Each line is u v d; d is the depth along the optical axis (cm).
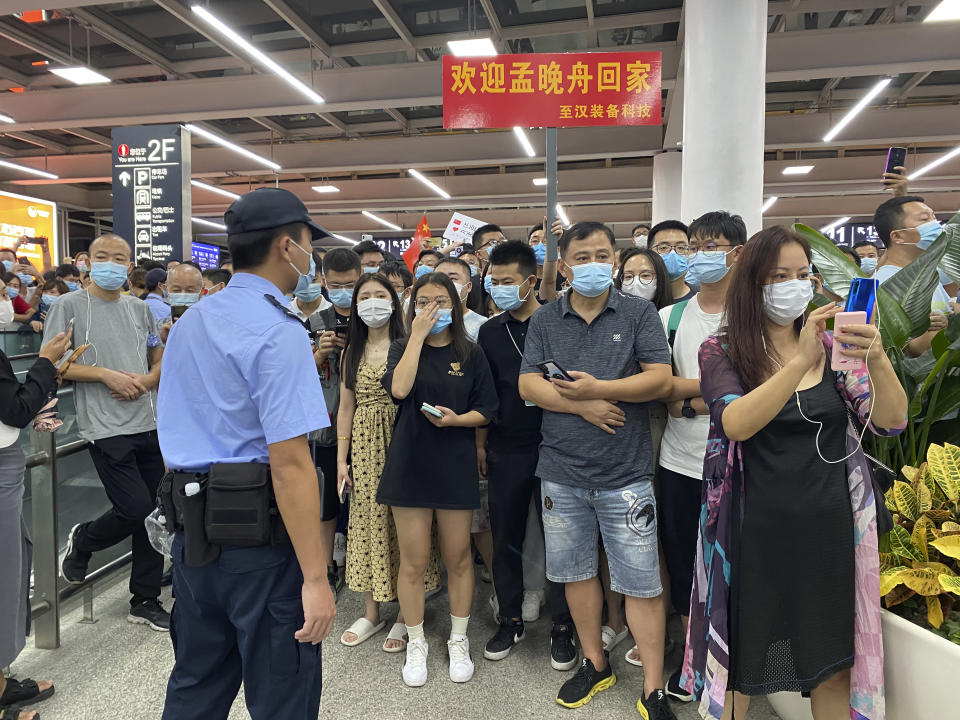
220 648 131
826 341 144
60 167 1226
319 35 743
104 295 251
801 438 137
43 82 860
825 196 1509
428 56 824
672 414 204
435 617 257
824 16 718
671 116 893
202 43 771
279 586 123
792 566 135
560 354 199
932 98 973
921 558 154
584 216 1683
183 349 125
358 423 233
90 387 237
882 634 141
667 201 1052
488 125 268
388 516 228
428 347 216
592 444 190
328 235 137
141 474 250
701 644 149
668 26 745
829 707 148
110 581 288
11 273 498
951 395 184
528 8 688
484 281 322
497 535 228
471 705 194
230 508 117
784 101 992
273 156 1165
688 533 203
